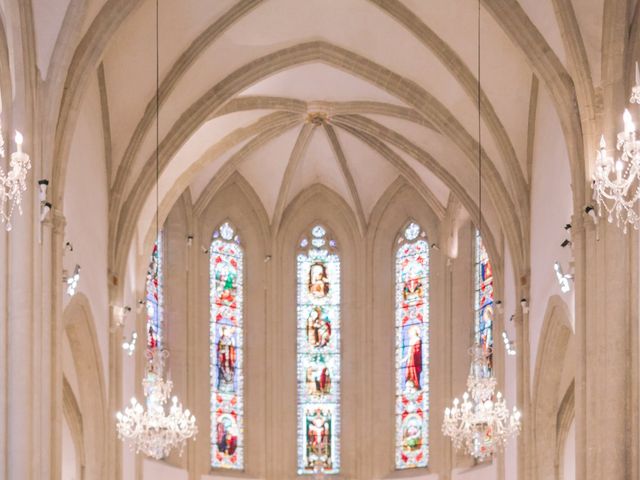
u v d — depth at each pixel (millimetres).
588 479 24266
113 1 25984
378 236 39500
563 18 24812
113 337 31203
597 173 18000
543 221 29797
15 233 24188
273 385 38750
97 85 29672
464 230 37906
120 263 31562
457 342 37688
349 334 39281
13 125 24406
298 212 39719
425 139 35438
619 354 23516
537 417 31078
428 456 37875
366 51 31641
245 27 30344
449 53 29734
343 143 38094
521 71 29766
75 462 31656
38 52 24781
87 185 28859
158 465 35406
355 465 38594
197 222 38094
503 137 31062
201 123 31875
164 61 29891
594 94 25109
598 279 24375
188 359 37406
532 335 31203
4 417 23719
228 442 38094
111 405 30984
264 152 38094
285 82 33969
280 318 39156
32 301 24141
